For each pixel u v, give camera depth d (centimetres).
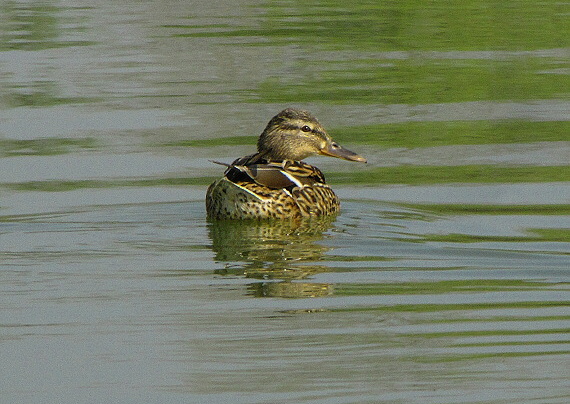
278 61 2458
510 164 1702
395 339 975
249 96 2155
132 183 1619
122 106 2091
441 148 1811
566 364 911
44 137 1889
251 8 3189
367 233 1345
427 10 3086
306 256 1243
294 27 2859
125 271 1189
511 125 1944
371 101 2114
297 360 929
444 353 939
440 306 1066
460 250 1260
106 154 1780
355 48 2586
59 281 1155
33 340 987
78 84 2262
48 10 3186
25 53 2548
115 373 909
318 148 1547
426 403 838
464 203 1493
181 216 1445
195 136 1884
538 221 1392
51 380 895
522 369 902
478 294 1102
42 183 1623
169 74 2347
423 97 2148
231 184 1404
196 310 1059
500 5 3138
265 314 1046
